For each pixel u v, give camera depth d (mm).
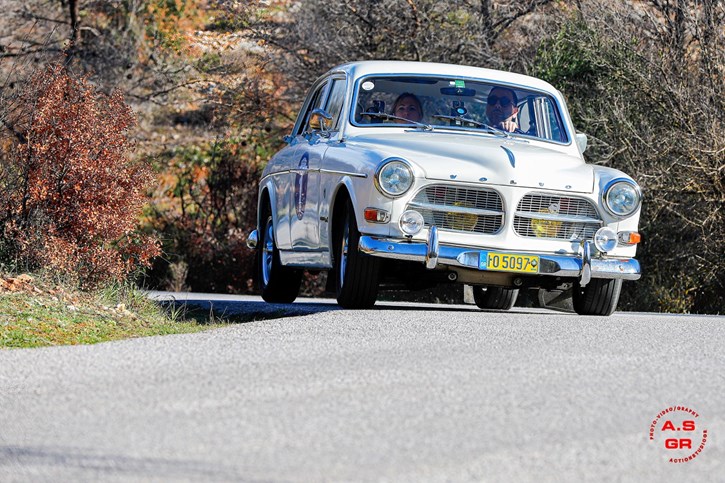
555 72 59062
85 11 96250
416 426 13844
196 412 14711
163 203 80562
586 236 27828
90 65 91438
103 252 33812
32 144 33531
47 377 17328
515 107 31047
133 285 35094
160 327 28000
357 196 27141
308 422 14086
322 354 19438
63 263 31984
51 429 14062
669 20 57625
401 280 28516
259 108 79688
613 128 55750
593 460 12352
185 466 12148
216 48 93438
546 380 16859
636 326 24766
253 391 16016
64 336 24453
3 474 12125
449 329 23031
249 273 72000
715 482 11773
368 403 15156
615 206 27781
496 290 35781
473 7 71375
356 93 30375
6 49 60531
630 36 57000
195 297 42812
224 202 75938
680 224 54094
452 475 11688
